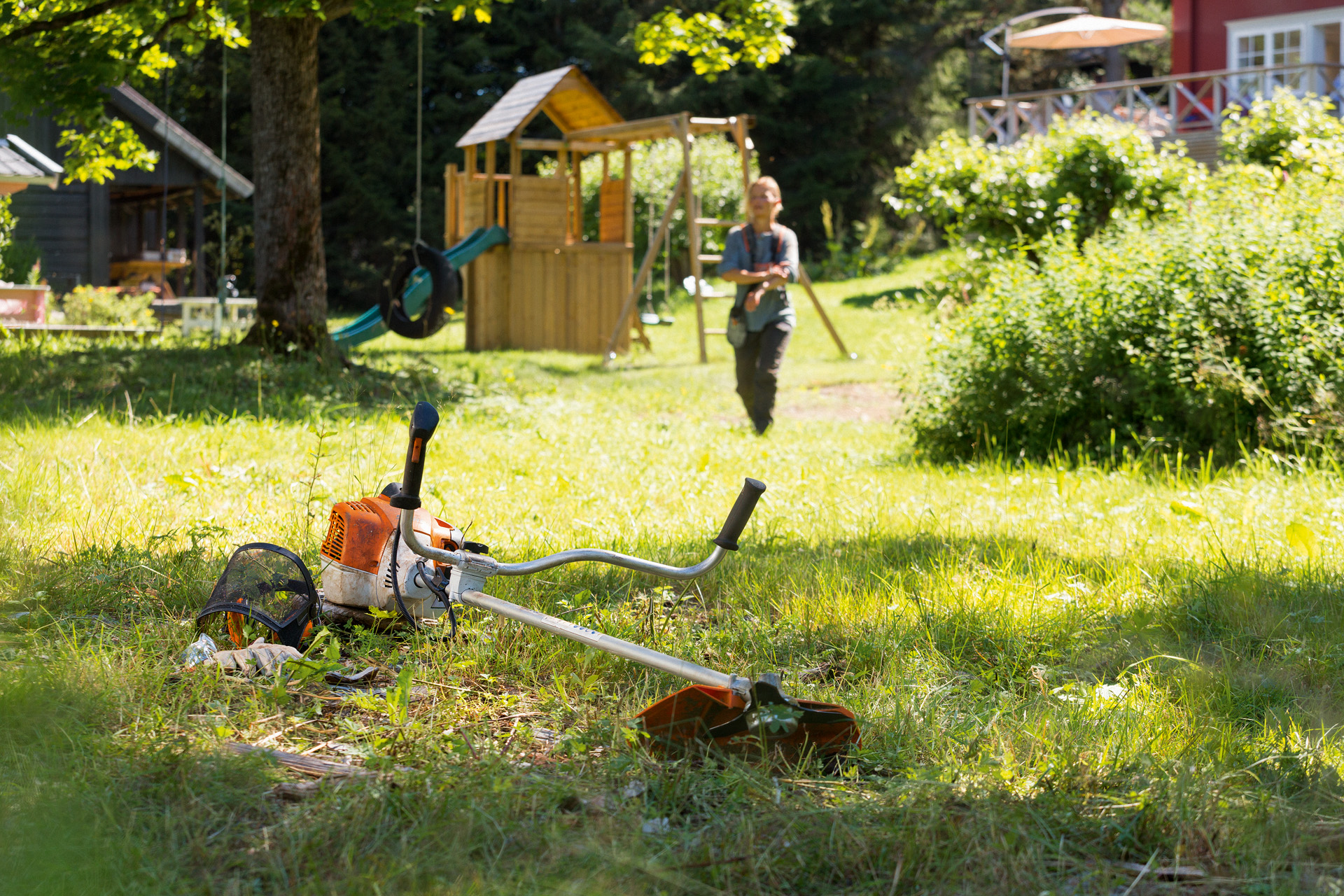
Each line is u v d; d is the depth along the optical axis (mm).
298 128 11461
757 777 2600
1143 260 8609
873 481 7258
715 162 26344
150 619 3738
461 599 3209
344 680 3340
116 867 2043
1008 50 24016
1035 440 8570
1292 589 4430
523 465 7383
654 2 37875
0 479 5523
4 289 17406
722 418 11555
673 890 2129
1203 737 2988
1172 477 7148
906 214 15617
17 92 10734
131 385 9984
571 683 3410
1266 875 2264
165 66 12094
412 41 37156
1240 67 23016
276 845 2225
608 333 18766
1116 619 4109
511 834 2287
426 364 13219
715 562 3055
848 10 37438
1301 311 7809
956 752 2879
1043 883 2180
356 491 6082
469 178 19891
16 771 2383
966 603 4238
